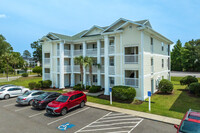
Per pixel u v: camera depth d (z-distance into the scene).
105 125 9.45
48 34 24.73
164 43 24.47
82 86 21.55
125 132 8.37
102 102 14.92
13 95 18.12
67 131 8.64
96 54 21.45
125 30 16.72
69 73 24.91
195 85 17.19
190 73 46.69
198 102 14.45
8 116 11.41
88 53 22.22
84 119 10.59
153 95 17.81
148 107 13.02
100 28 22.31
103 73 20.69
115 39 17.67
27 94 15.02
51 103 11.87
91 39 21.44
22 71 61.56
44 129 8.95
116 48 17.61
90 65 20.56
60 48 23.14
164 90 18.25
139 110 12.21
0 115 11.66
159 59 21.70
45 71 28.00
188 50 53.78
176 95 17.58
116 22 17.16
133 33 16.11
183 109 12.30
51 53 24.66
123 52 16.95
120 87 15.55
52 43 24.58
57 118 10.87
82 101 13.65
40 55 58.75
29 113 12.14
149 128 8.84
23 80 36.09
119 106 13.48
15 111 12.70
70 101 12.20
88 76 23.84
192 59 52.88
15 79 38.62
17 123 9.95
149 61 17.45
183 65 56.47
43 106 12.87
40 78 40.59
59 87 23.64
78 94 13.42
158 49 21.20
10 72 57.91
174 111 11.79
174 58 62.16
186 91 19.86
